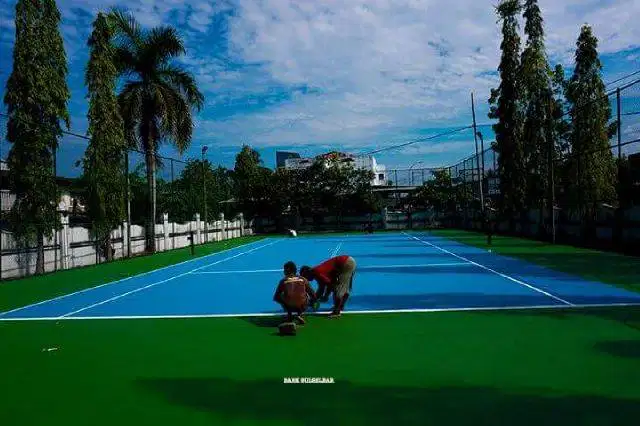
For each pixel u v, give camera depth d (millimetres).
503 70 37375
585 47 27250
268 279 16625
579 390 5402
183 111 31109
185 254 29625
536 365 6301
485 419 4742
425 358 6746
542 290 12297
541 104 32344
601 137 24922
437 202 59000
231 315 10297
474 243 30922
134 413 5145
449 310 10016
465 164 49719
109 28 25344
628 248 21906
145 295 13727
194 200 41344
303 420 4844
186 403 5379
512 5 36625
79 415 5129
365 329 8555
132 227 29844
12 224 19578
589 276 14711
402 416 4867
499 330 8195
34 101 19969
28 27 20078
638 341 7316
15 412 5254
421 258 22234
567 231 28641
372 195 57062
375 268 18547
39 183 19906
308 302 9359
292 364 6668
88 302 12797
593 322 8602
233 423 4820
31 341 8523
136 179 37094
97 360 7188
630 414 4762
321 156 60562
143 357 7277
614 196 24828
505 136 37281
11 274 19203
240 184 57156
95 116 24734
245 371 6441
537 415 4789
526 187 35625
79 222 27094
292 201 56438
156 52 30016
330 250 29562
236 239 47125
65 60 21219
